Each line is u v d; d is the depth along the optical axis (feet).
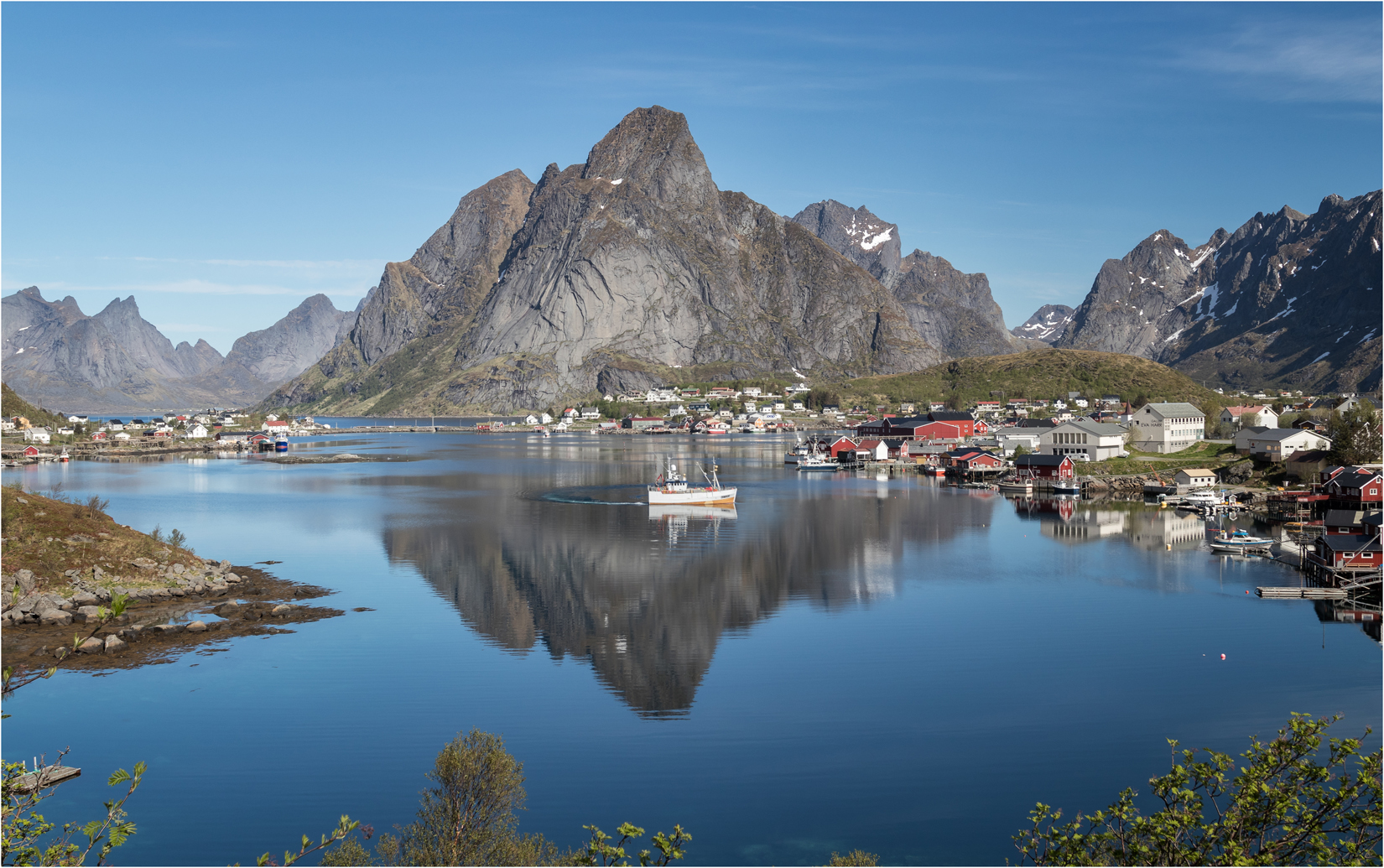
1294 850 79.10
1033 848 96.48
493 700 176.65
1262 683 184.24
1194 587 270.26
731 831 128.47
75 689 181.47
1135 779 143.23
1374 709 169.48
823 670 193.67
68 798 136.87
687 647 209.46
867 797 138.21
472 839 116.78
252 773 145.07
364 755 151.53
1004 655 203.41
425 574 290.56
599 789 140.67
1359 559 269.44
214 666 196.24
